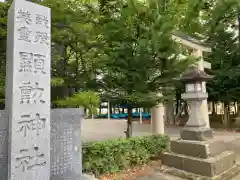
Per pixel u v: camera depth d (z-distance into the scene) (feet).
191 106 19.66
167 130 48.03
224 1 33.68
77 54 19.95
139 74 18.21
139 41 17.29
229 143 30.32
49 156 11.55
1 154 10.53
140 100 18.57
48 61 11.75
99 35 19.33
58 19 15.88
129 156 18.85
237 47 43.80
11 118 10.44
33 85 11.12
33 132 11.02
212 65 44.34
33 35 11.30
